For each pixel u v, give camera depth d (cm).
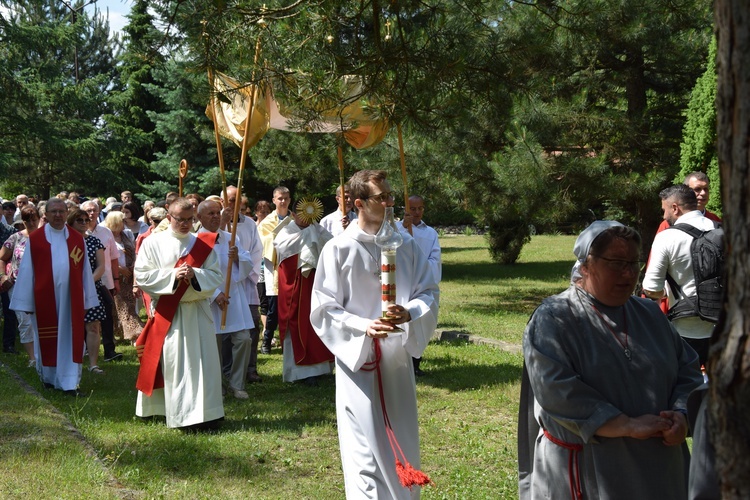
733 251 148
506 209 1352
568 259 2467
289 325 808
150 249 636
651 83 1472
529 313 1376
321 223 869
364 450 396
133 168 3312
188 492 489
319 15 491
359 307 416
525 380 321
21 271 754
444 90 546
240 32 484
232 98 550
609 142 1368
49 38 2875
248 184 2505
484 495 495
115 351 967
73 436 584
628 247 291
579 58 1268
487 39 548
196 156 2500
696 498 226
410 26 528
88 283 775
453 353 969
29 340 883
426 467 554
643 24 1160
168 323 626
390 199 411
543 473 303
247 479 524
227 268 745
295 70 505
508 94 585
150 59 494
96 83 3127
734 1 143
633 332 296
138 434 614
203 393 621
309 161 1831
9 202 1321
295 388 802
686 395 289
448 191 1372
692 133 1016
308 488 509
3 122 2930
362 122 634
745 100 142
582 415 282
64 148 2970
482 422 668
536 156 1206
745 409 149
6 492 453
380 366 416
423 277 425
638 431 275
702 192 623
